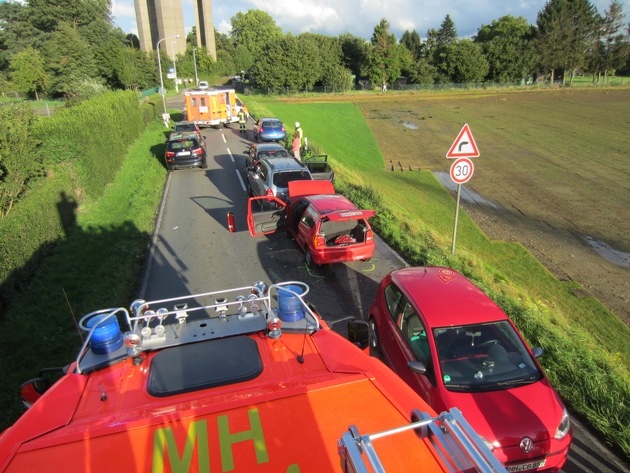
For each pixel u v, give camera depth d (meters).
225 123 34.53
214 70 98.31
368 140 39.66
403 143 39.16
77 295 8.87
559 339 7.57
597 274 15.88
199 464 2.18
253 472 2.15
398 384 2.84
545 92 71.12
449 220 20.64
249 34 124.88
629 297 14.31
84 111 16.53
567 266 16.48
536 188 26.47
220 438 2.33
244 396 2.68
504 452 4.65
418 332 5.89
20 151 12.33
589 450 5.31
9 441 2.36
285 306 3.61
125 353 3.26
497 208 22.97
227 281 9.91
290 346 3.40
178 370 3.08
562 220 21.28
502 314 5.87
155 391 2.89
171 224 13.73
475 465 1.79
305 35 82.50
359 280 9.96
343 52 84.12
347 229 10.62
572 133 42.50
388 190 23.94
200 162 20.31
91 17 71.88
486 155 35.03
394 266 10.71
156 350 3.35
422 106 60.47
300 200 11.41
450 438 2.00
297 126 23.36
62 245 11.31
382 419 2.49
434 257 10.87
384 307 6.96
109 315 3.31
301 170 13.98
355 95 70.62
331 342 3.45
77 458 2.20
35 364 6.70
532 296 12.53
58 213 12.00
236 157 23.75
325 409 2.57
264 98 65.69
